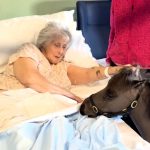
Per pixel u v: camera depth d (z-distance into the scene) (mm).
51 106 1417
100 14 2400
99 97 1213
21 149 1107
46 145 1097
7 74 1651
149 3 1924
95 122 1221
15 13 2193
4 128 1235
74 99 1538
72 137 1175
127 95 1127
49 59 1732
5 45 1852
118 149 1084
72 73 1791
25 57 1608
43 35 1697
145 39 1960
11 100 1422
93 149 1105
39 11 2279
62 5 2350
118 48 2051
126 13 1979
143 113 1173
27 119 1281
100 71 1665
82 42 2119
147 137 1203
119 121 1316
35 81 1541
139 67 1199
